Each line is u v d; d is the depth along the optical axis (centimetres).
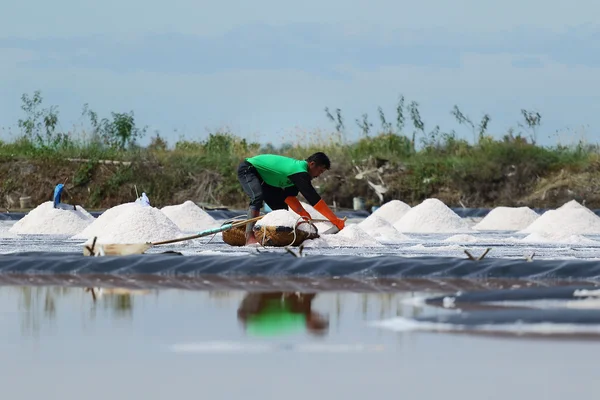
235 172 7919
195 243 3622
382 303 2011
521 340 1523
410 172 8031
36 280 2489
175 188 7862
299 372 1326
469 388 1230
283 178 3575
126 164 7906
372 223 4481
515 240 4019
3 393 1218
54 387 1247
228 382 1270
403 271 2544
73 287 2322
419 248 3378
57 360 1409
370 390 1224
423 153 8488
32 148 8094
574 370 1321
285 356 1431
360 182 7862
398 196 7869
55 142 8181
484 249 3431
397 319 1755
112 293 2202
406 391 1217
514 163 8081
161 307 1959
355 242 3525
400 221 5225
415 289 2267
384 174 7962
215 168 7994
